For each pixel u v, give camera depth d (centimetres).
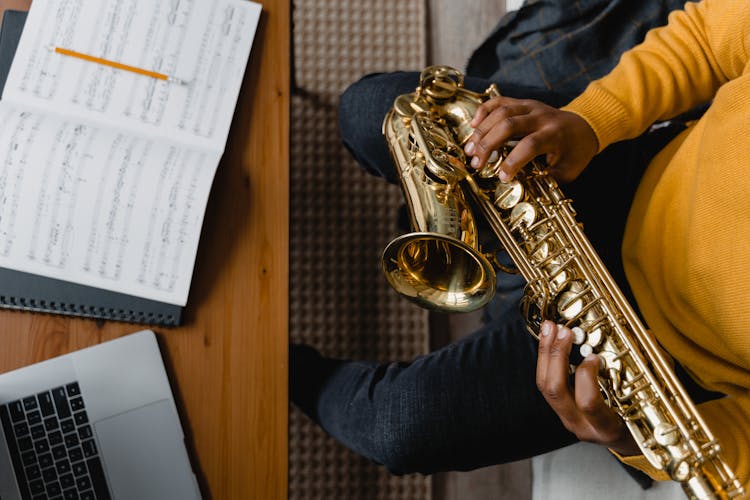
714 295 81
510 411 104
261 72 99
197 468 92
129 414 91
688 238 84
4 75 94
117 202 92
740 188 77
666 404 80
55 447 89
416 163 94
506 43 134
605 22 127
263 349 95
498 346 108
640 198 99
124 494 90
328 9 157
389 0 160
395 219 156
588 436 84
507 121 89
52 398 90
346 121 119
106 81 94
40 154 91
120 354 92
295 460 149
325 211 154
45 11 94
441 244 99
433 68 99
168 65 96
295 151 154
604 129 95
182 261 93
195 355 94
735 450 80
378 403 109
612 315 86
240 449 93
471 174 95
